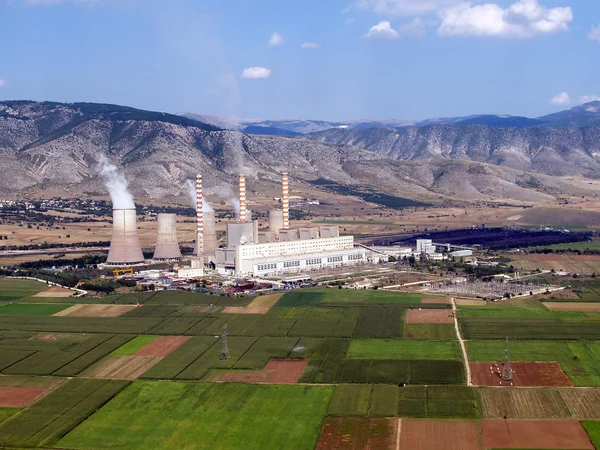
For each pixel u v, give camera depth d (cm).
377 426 17288
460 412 17988
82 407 18812
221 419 17912
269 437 16875
